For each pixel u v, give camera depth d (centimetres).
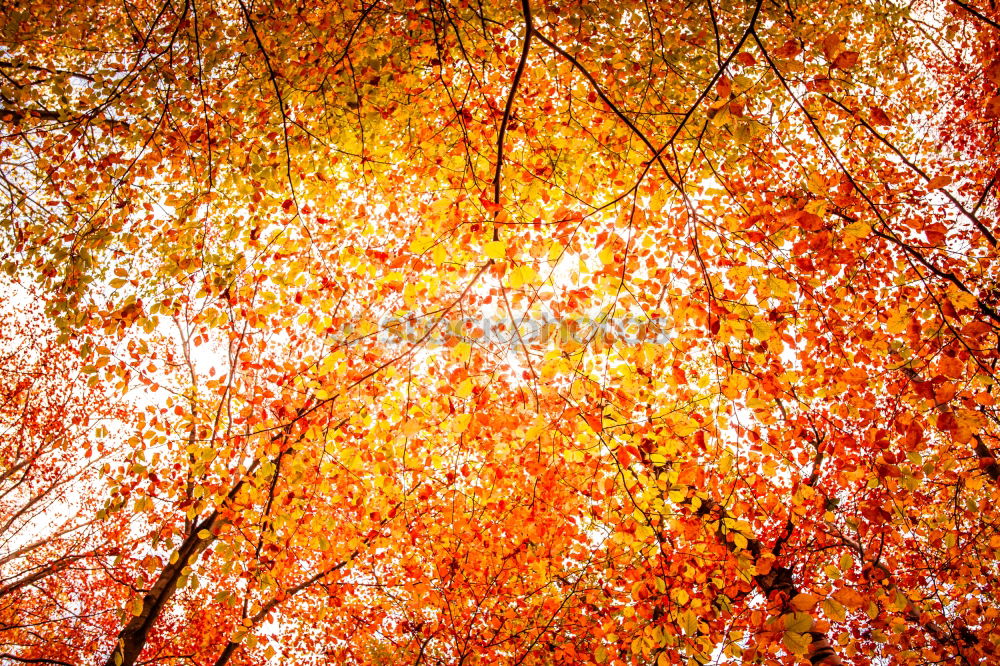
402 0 578
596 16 633
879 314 523
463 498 660
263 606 735
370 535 642
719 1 657
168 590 685
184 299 529
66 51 705
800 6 676
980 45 763
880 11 720
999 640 583
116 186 546
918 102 907
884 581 552
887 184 720
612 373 509
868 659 662
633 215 435
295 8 619
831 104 661
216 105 632
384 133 681
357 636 1036
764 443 474
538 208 516
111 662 605
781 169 613
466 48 621
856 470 461
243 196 652
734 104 381
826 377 496
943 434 625
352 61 571
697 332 494
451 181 609
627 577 591
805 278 471
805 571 740
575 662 679
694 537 504
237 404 625
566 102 655
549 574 690
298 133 591
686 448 494
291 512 578
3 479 1032
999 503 613
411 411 566
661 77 632
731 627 563
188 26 540
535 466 557
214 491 557
